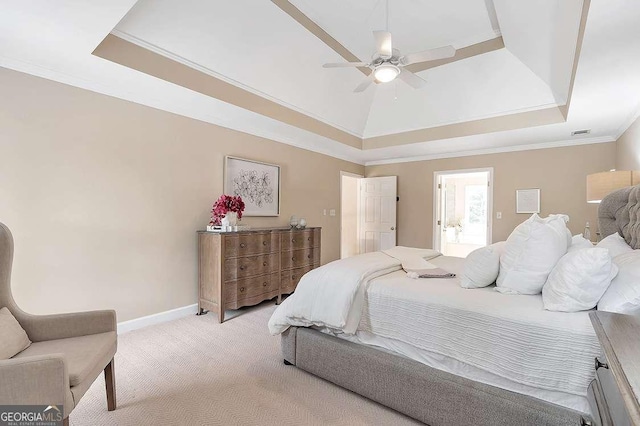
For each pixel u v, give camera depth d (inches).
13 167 91.7
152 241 123.3
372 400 73.5
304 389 78.9
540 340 53.2
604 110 127.4
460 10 117.4
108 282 111.1
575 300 53.7
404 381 67.0
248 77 129.5
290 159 188.7
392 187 241.8
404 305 70.8
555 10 83.0
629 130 140.3
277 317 88.8
